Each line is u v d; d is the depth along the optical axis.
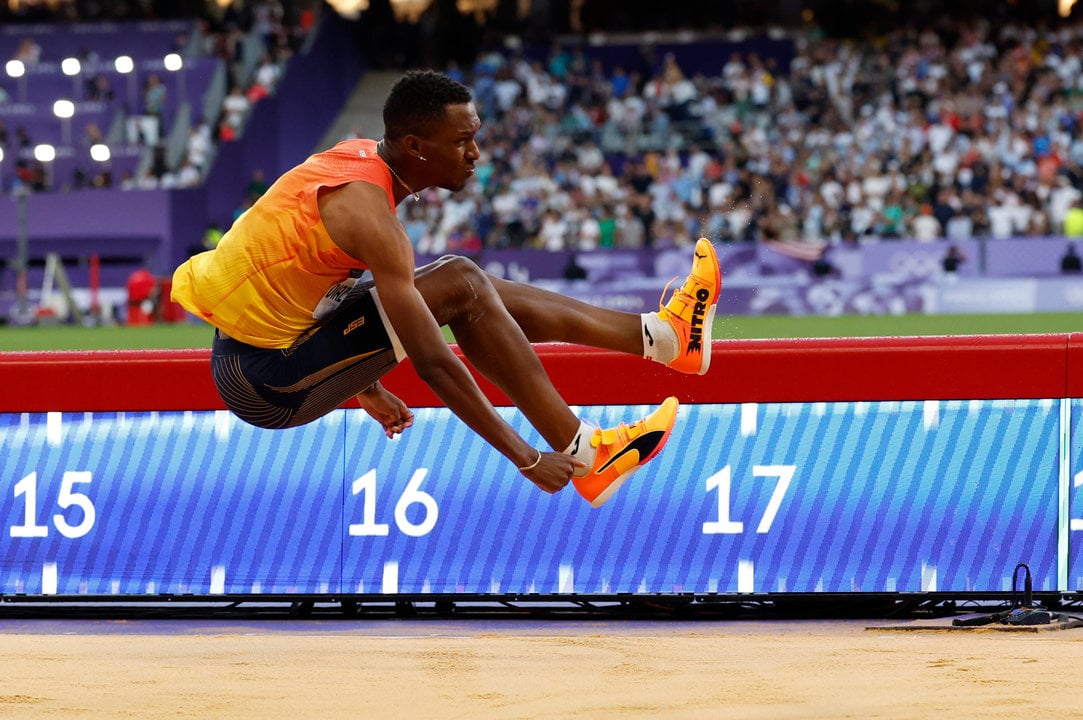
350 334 7.00
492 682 7.34
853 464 10.29
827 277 36.62
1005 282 35.91
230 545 10.66
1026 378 10.14
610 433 6.98
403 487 10.56
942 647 8.34
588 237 41.50
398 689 7.16
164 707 6.75
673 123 47.00
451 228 42.09
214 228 43.69
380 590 10.54
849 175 41.62
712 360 10.33
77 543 10.76
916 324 31.12
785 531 10.33
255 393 7.18
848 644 8.55
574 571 10.45
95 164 45.09
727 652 8.27
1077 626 9.30
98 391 10.74
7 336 31.70
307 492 10.63
